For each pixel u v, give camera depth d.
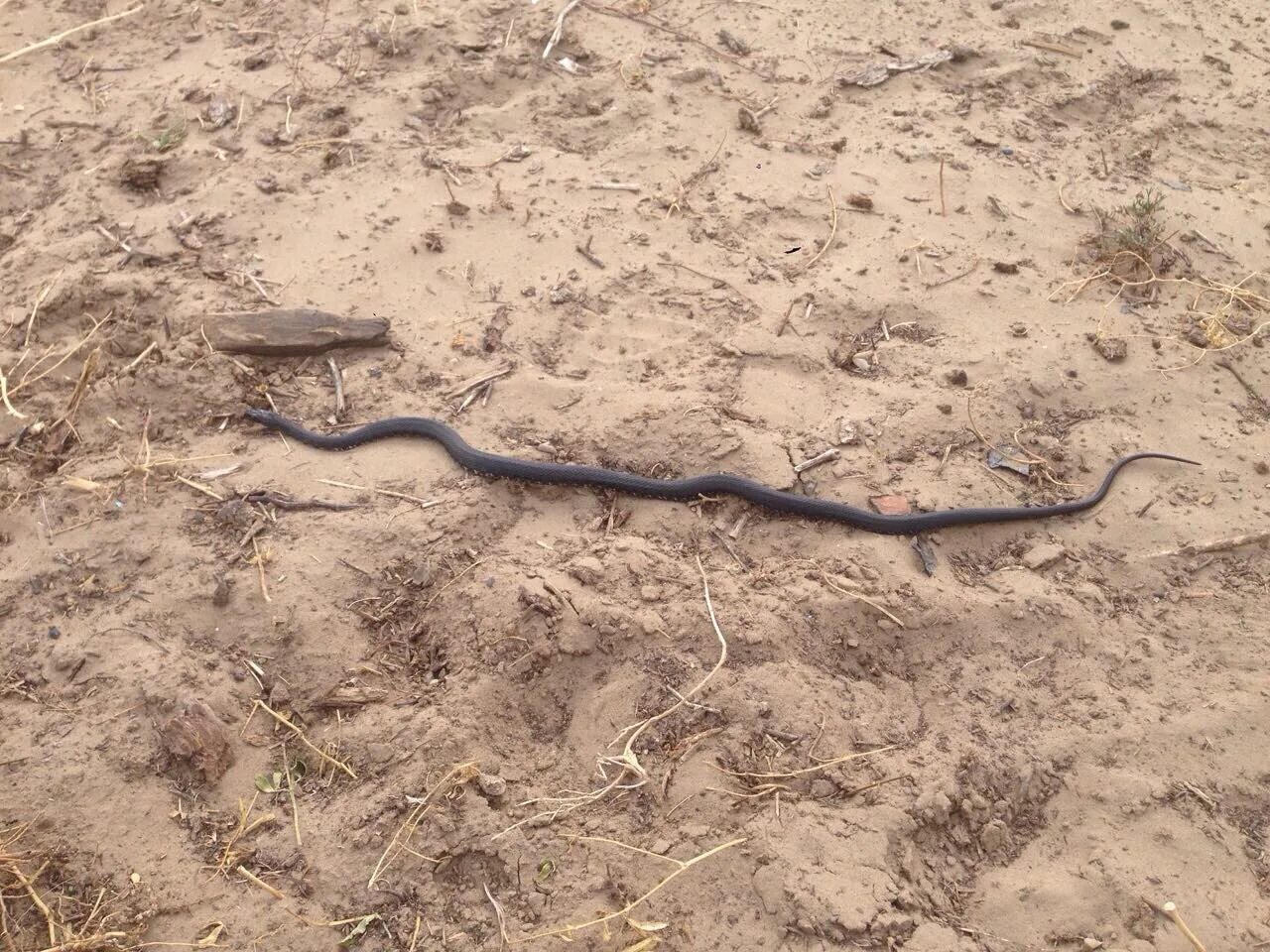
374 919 0.84
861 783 0.89
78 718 0.91
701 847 0.87
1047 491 1.06
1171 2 1.55
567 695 0.94
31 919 0.84
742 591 0.98
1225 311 1.19
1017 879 0.87
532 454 1.05
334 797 0.89
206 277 1.17
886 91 1.40
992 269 1.22
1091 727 0.93
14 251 1.21
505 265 1.20
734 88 1.38
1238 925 0.85
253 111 1.33
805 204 1.26
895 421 1.09
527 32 1.41
